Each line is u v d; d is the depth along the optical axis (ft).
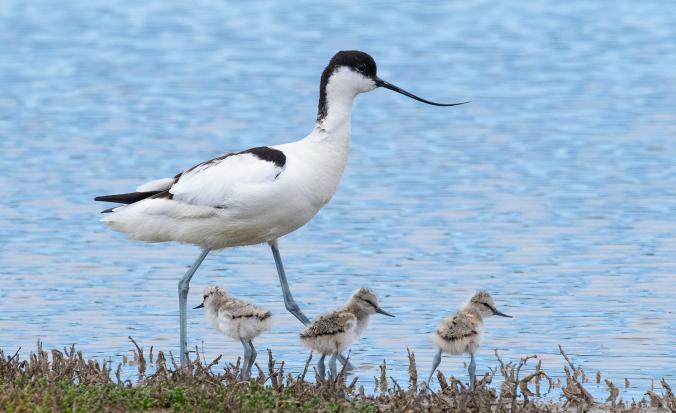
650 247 56.34
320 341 37.24
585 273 52.39
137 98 90.68
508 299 48.88
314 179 39.96
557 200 64.90
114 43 110.52
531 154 75.00
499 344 43.47
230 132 80.38
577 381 37.83
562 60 103.76
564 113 85.87
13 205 63.67
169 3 128.98
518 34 114.21
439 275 52.39
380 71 99.96
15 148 75.82
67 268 53.52
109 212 41.22
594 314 46.80
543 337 44.16
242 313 37.01
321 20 120.37
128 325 45.75
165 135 79.66
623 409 35.81
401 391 35.14
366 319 40.57
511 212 62.59
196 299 49.39
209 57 104.78
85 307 47.96
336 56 40.70
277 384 34.86
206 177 39.68
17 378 33.30
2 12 123.24
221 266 54.29
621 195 65.62
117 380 37.22
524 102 89.51
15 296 49.19
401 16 122.31
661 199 64.80
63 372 35.06
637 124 82.07
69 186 67.62
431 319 46.42
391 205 64.28
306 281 51.70
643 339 43.83
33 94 91.56
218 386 33.60
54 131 80.48
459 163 73.15
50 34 113.70
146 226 40.60
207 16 122.62
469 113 86.79
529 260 54.49
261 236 40.60
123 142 77.71
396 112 88.12
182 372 35.17
